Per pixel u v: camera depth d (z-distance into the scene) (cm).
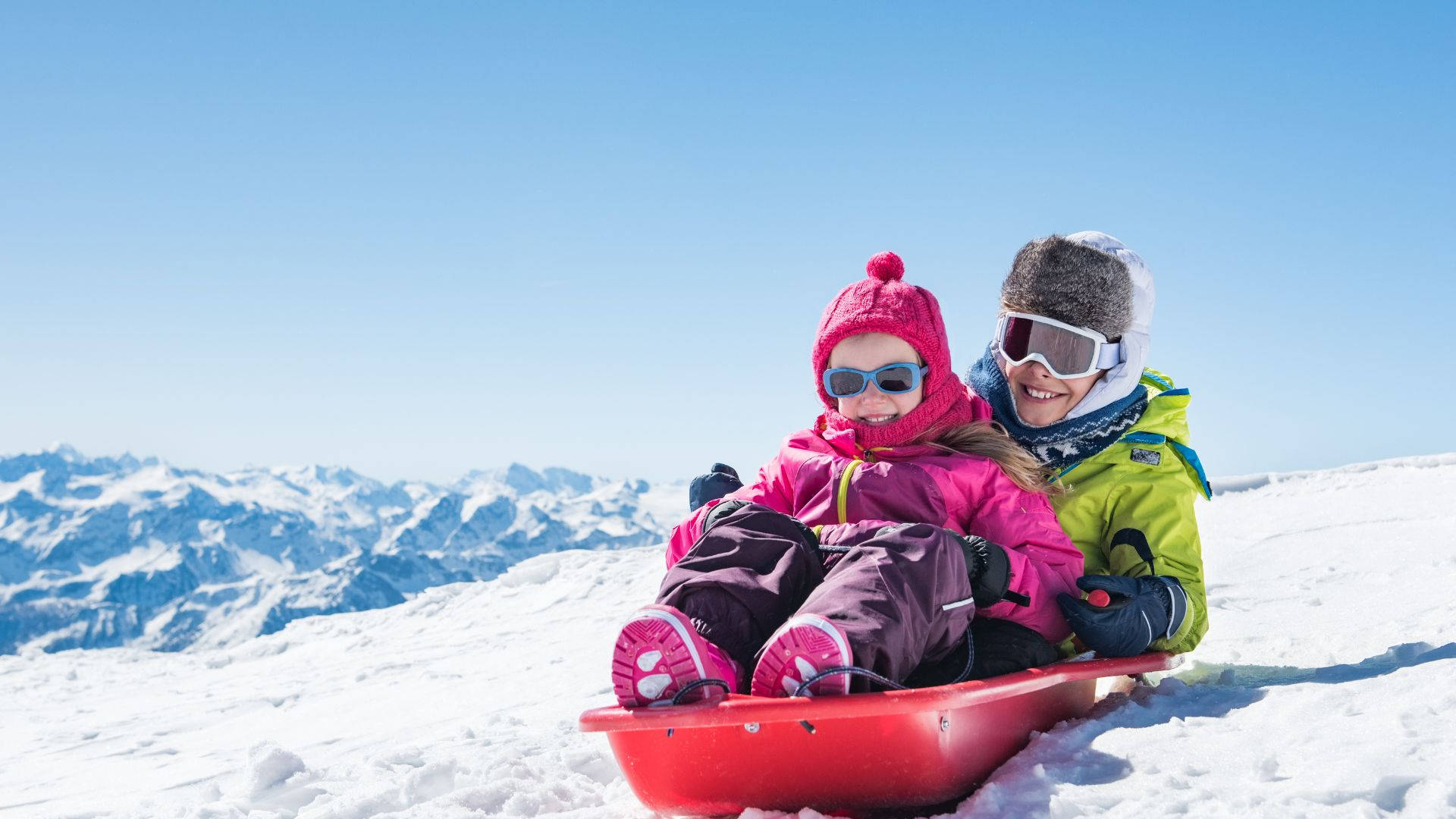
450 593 983
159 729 539
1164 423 298
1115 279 287
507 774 266
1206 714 226
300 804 272
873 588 193
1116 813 172
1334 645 311
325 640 898
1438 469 883
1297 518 713
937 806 197
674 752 190
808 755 184
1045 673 214
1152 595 250
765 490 282
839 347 273
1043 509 262
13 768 459
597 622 723
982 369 311
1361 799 164
